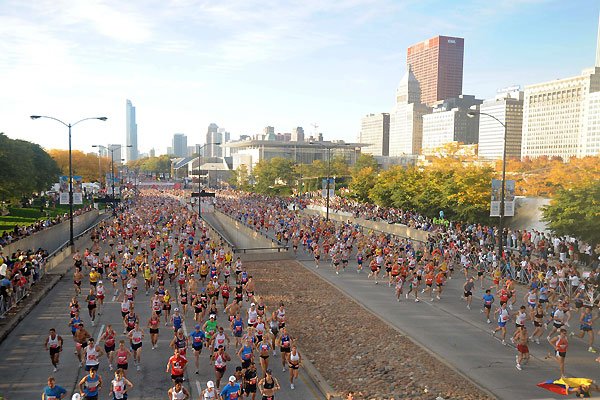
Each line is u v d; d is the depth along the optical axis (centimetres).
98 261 3120
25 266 2834
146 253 3375
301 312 2559
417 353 1966
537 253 3762
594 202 3384
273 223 5972
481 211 5000
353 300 2808
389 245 4056
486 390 1623
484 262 3478
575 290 2620
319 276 3472
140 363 1830
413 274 2914
